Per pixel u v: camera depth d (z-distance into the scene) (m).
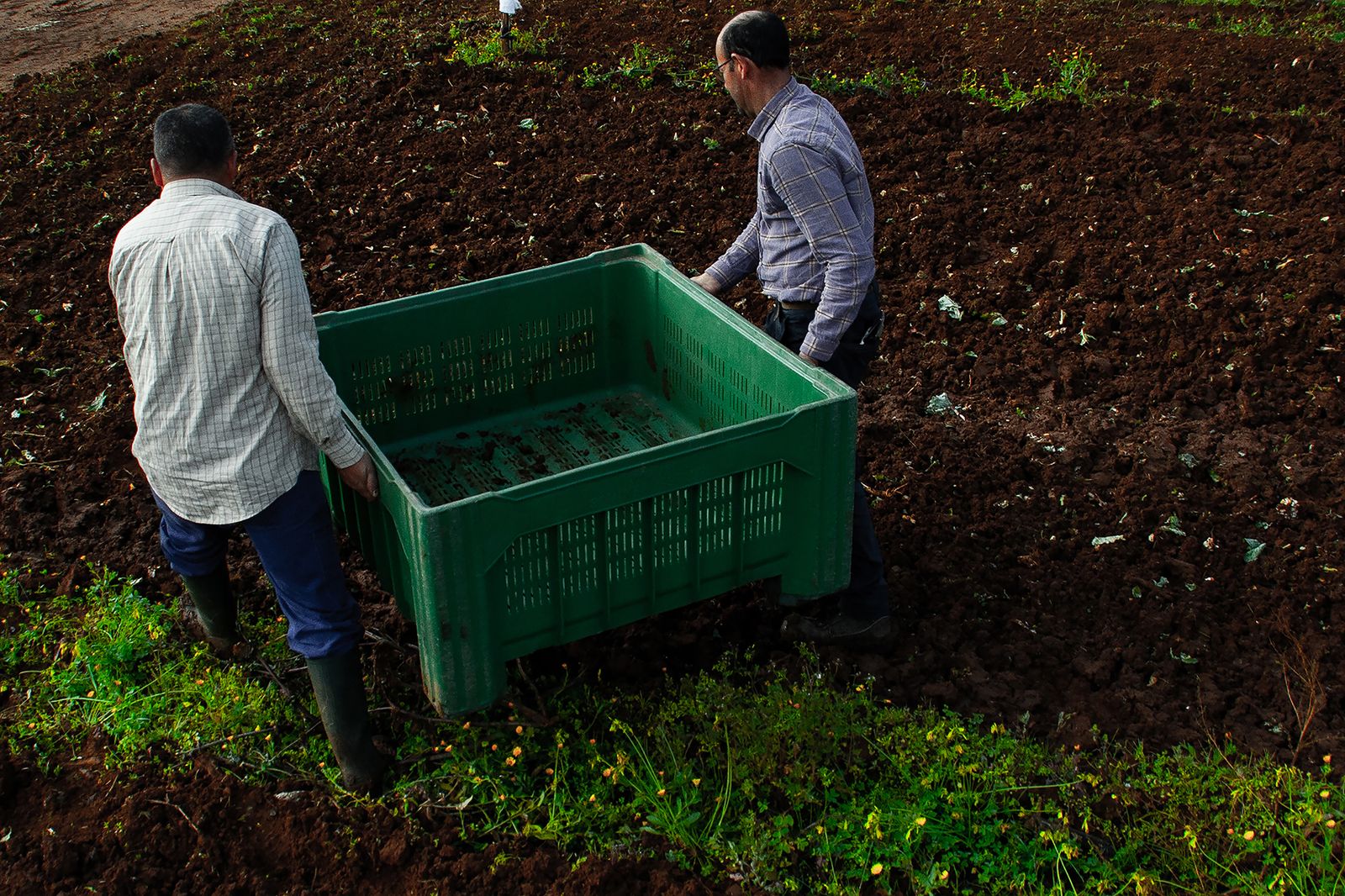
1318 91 8.12
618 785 3.66
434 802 3.57
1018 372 5.68
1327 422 5.24
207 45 9.97
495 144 7.91
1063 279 6.31
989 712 3.89
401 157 7.80
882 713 3.79
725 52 3.63
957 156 7.44
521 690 3.99
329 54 9.49
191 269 3.04
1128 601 4.34
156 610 4.26
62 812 3.61
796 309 3.86
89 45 10.41
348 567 4.57
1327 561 4.46
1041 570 4.49
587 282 4.46
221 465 3.21
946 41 9.42
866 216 3.79
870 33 9.70
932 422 5.39
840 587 3.79
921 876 3.34
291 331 3.09
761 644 4.20
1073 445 5.13
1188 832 3.37
